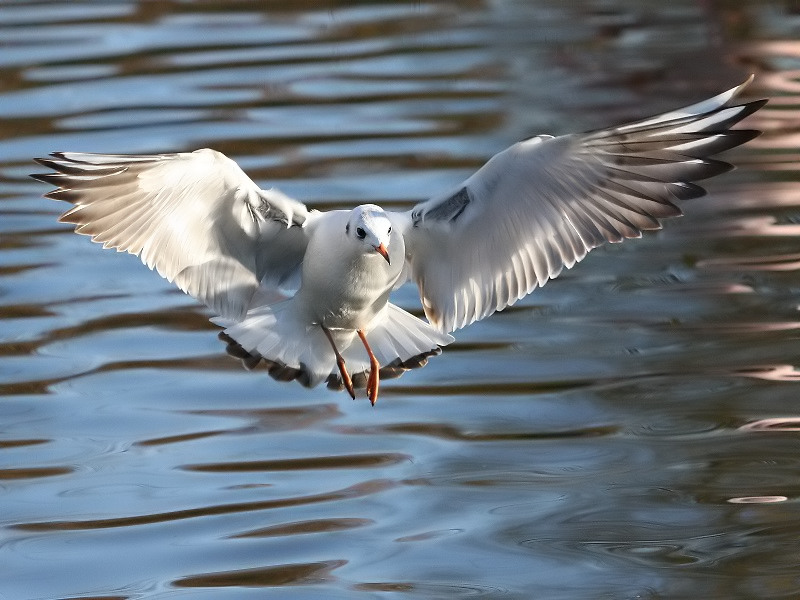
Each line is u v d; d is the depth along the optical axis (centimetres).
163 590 1158
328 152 2066
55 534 1243
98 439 1402
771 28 2659
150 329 1620
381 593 1156
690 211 1952
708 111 1003
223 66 2433
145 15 2733
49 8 2786
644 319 1655
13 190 1947
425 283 1127
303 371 1092
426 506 1285
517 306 1702
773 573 1181
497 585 1168
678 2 2872
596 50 2564
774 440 1393
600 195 1043
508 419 1444
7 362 1535
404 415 1455
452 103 2286
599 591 1162
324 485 1322
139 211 1019
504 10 2838
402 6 2844
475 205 1067
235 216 1048
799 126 2181
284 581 1169
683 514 1269
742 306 1672
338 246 1039
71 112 2212
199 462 1360
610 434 1413
